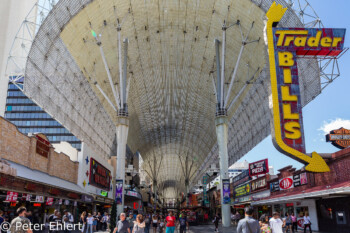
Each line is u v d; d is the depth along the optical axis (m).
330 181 19.44
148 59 50.19
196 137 91.44
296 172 25.30
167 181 156.25
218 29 40.72
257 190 38.78
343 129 21.09
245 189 46.19
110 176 47.72
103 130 58.00
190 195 121.19
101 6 35.28
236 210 54.88
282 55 20.98
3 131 17.23
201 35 43.75
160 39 45.72
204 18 40.19
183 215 21.55
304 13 32.03
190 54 48.84
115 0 35.81
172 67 53.38
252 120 53.06
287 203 28.30
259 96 46.12
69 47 36.44
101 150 57.50
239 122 59.56
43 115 97.19
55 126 96.56
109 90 51.62
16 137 18.91
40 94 34.34
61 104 39.19
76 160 31.75
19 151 19.34
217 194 71.00
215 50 43.59
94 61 42.66
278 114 19.56
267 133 49.34
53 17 32.12
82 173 31.64
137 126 76.31
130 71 50.25
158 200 143.62
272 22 21.78
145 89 59.72
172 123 84.75
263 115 48.25
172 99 67.38
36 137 21.64
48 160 24.02
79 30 35.94
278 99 19.88
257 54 38.84
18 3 53.97
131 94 56.50
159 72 54.84
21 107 97.25
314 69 34.22
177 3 38.66
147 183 125.62
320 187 19.80
